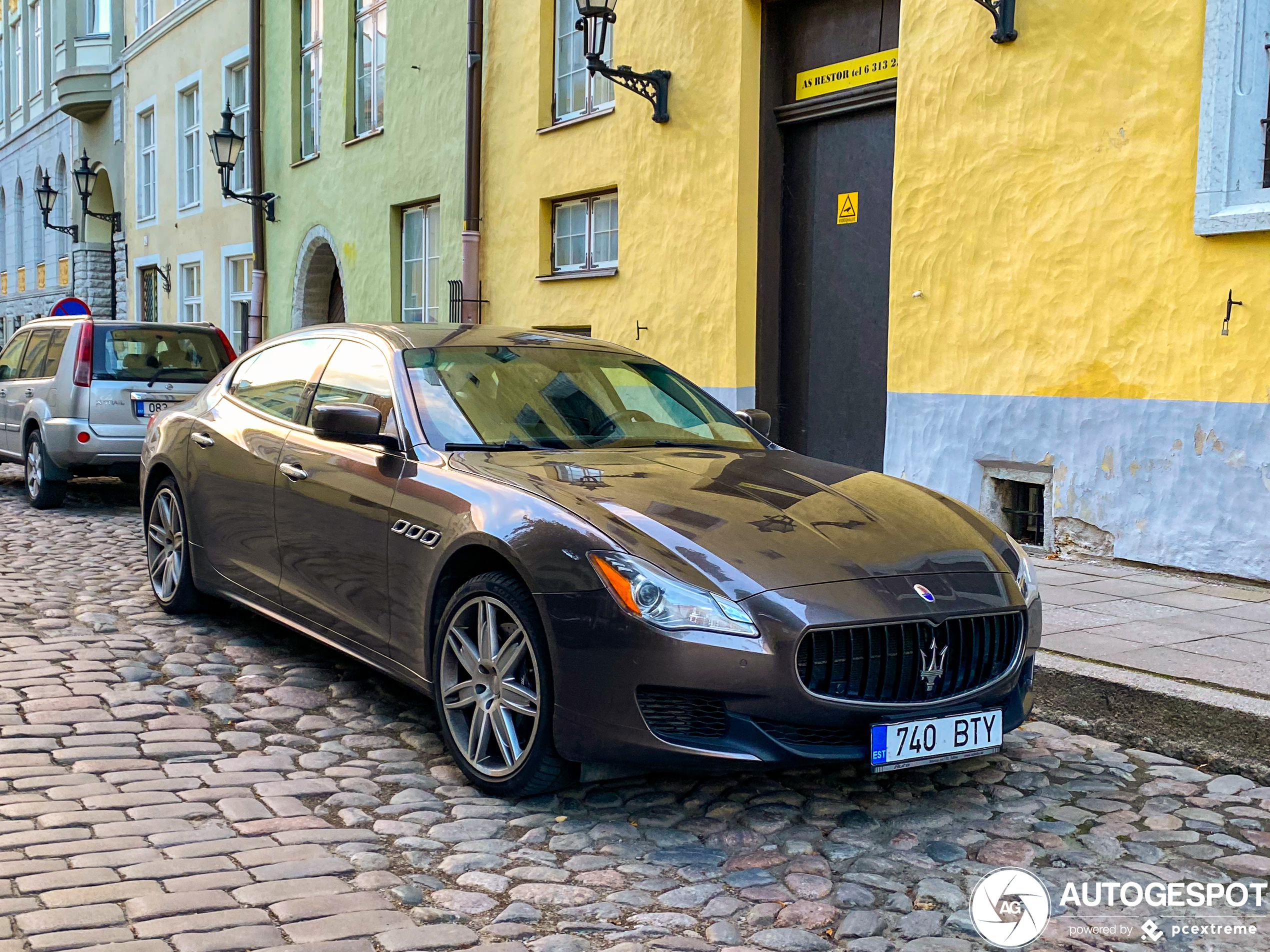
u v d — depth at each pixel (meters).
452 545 3.87
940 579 3.61
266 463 5.07
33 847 3.20
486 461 4.16
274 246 18.70
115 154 26.98
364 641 4.40
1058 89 7.32
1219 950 2.86
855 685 3.39
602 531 3.50
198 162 22.41
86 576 7.11
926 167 8.20
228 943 2.69
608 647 3.36
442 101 13.83
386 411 4.53
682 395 5.23
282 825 3.45
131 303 26.38
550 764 3.56
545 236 12.37
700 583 3.35
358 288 16.09
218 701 4.67
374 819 3.54
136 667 5.04
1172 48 6.73
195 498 5.69
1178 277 6.77
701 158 10.06
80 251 28.98
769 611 3.32
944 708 3.50
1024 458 7.65
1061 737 4.51
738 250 9.73
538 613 3.56
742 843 3.43
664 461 4.34
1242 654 4.98
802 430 9.88
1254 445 6.46
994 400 7.82
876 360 9.15
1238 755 4.15
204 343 10.88
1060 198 7.35
